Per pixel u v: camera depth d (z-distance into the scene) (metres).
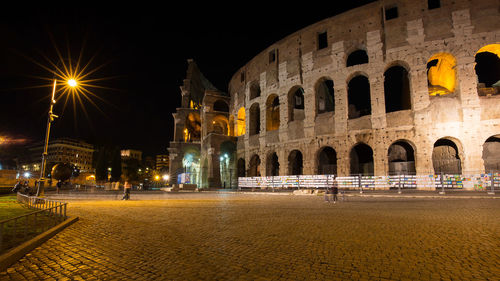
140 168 103.75
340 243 7.55
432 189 27.31
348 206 16.75
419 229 9.23
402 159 37.81
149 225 10.60
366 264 5.82
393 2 33.94
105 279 5.16
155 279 5.12
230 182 49.38
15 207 17.30
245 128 48.56
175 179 57.47
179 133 59.78
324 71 37.44
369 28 34.75
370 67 33.97
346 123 34.75
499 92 31.50
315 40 39.16
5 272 5.58
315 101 38.19
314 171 36.56
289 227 9.92
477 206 15.48
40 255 6.74
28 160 145.12
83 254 6.79
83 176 80.88
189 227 10.12
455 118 29.34
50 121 23.56
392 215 12.52
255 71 47.91
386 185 28.64
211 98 55.50
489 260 6.00
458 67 29.91
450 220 10.91
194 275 5.30
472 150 28.22
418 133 30.52
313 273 5.33
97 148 84.06
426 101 30.56
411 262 5.93
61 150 134.38
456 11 30.84
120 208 16.69
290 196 27.47
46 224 10.58
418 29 32.00
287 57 42.19
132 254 6.75
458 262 5.89
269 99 45.34
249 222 11.09
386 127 32.22
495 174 23.81
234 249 7.09
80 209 16.25
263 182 37.81
